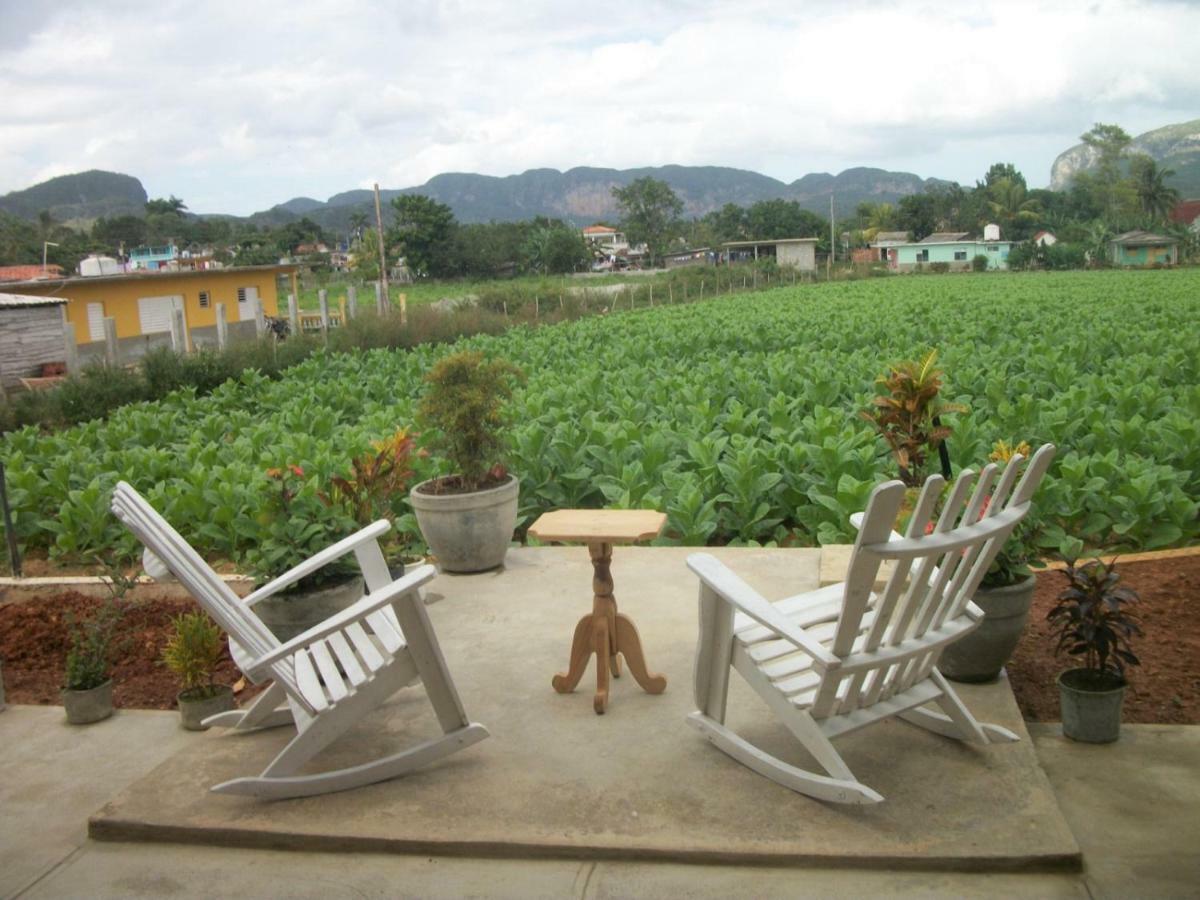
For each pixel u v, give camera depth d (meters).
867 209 132.62
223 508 9.49
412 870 3.68
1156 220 103.25
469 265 90.88
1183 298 35.38
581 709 4.75
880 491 3.23
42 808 4.41
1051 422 10.95
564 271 95.19
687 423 13.01
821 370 15.43
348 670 4.20
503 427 7.09
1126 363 15.99
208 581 4.30
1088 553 8.53
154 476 11.85
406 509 9.72
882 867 3.49
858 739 4.35
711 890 3.43
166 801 4.13
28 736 5.23
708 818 3.76
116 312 36.03
